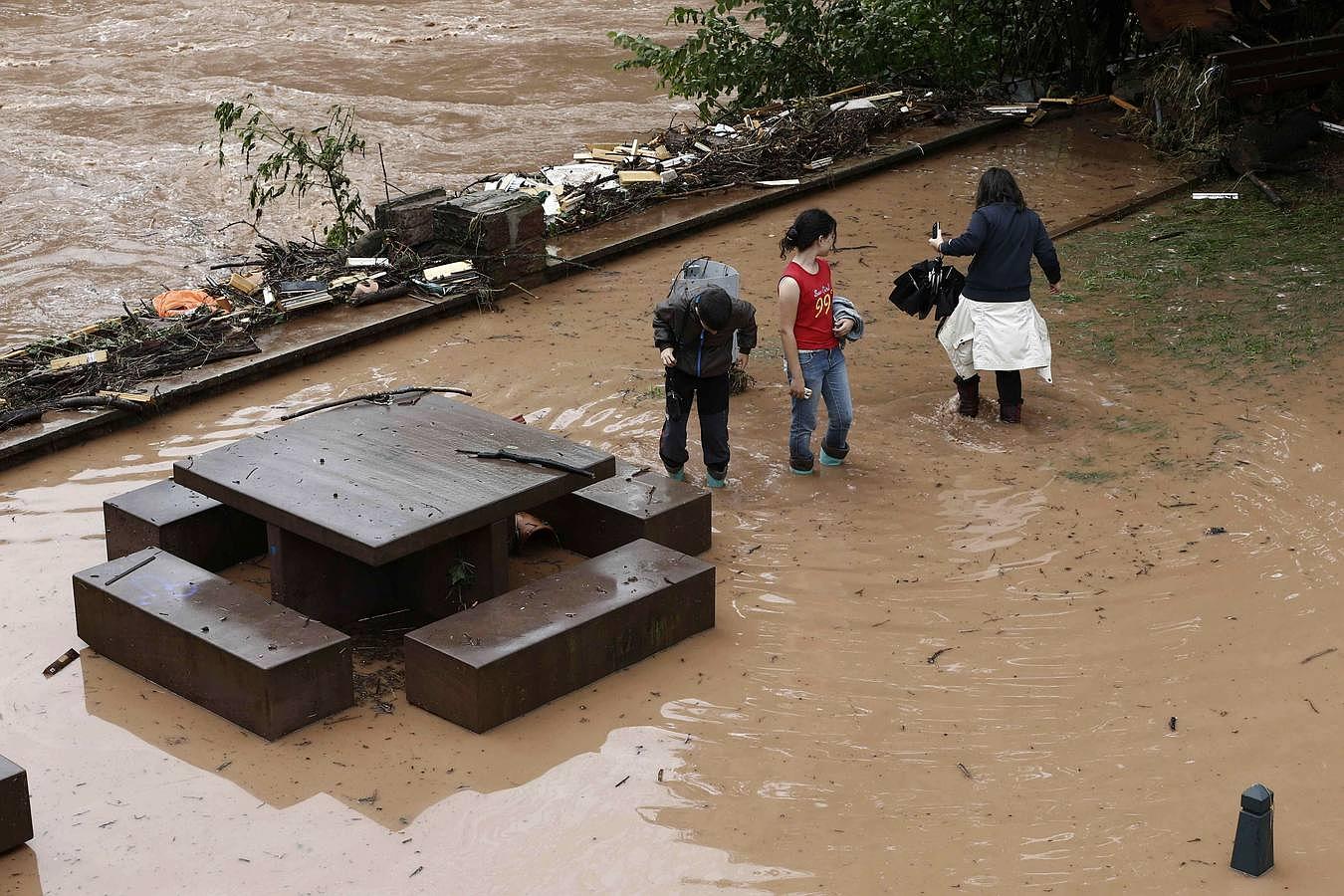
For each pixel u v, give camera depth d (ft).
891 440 28.53
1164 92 50.44
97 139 64.85
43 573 23.75
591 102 72.33
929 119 52.21
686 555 22.90
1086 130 51.93
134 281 46.09
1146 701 19.77
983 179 27.89
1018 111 53.01
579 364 32.42
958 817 17.49
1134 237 40.34
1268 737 18.84
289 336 33.12
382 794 18.02
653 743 19.13
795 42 56.39
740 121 52.70
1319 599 22.07
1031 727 19.31
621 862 16.72
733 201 43.62
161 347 32.19
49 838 17.21
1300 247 38.47
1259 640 21.07
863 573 23.49
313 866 16.70
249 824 17.44
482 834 17.25
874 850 16.90
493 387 31.12
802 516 25.55
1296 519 24.57
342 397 30.71
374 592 23.16
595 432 28.91
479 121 68.44
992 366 28.09
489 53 83.92
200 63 82.48
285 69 80.53
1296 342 32.01
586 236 40.40
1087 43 55.16
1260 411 28.78
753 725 19.51
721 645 21.57
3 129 66.23
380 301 35.32
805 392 25.55
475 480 22.12
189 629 19.81
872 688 20.33
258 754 18.95
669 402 25.62
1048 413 29.50
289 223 52.80
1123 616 21.91
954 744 18.99
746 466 27.58
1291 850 16.67
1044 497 25.91
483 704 19.22
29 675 20.86
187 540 23.44
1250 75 49.32
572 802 17.85
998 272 27.84
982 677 20.51
